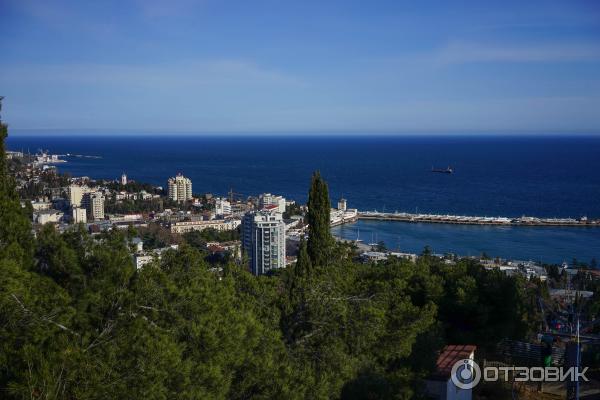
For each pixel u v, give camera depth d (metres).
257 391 16.00
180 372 13.41
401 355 22.45
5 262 13.67
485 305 29.61
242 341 16.27
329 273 25.31
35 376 11.05
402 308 23.66
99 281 16.34
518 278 36.34
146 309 15.27
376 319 21.23
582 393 23.62
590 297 44.66
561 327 25.25
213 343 14.84
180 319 15.38
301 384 16.28
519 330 30.19
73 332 13.18
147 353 13.05
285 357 17.67
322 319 21.00
